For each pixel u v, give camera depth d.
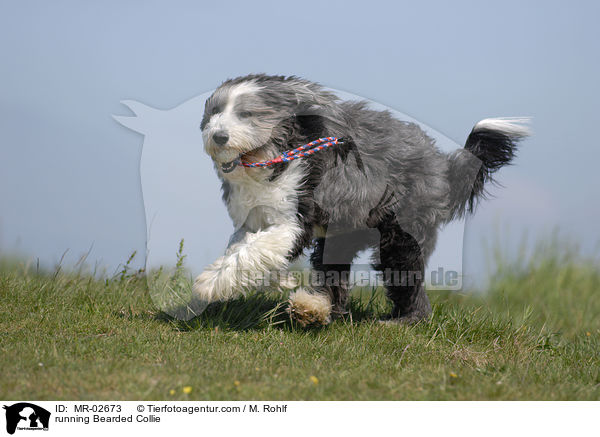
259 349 6.14
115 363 5.30
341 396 5.00
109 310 7.32
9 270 9.03
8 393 4.68
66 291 7.93
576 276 12.50
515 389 5.25
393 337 6.76
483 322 7.45
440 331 7.05
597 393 5.36
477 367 6.02
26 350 5.58
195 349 5.99
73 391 4.79
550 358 6.73
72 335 6.29
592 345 7.60
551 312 10.43
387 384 5.23
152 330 6.68
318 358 5.95
